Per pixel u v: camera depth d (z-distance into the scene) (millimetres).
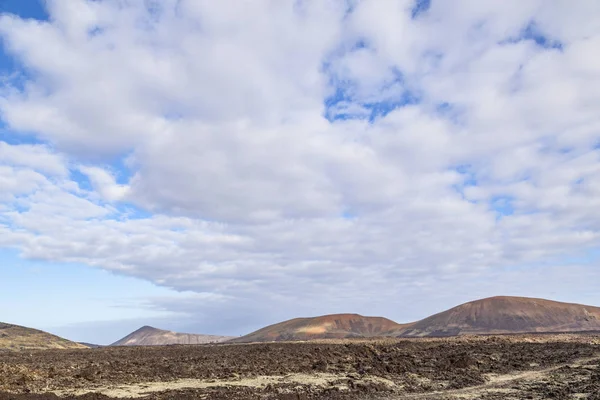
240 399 29031
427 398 30578
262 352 60531
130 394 29938
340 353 55625
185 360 50938
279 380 36594
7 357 55844
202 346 90500
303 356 52750
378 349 63531
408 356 53312
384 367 43594
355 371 41844
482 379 38750
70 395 28922
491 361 50844
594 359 50969
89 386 33250
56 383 34219
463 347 67250
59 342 109000
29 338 106000
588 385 33250
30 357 56562
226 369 42438
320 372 41438
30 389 31156
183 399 28641
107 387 32812
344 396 31297
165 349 76125
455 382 37156
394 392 33188
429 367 45219
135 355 60094
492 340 85250
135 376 38281
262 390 32000
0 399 25672
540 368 46125
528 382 37031
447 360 49094
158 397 28859
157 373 39969
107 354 62719
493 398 30141
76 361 50594
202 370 42000
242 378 37750
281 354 56562
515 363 49125
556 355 55938
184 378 37594
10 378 34875
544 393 31266
